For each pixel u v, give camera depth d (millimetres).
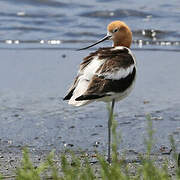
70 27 21109
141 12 22031
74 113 13492
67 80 15625
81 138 11992
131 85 10914
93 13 22203
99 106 13977
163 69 16453
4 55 18125
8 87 15250
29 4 23516
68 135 12164
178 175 7703
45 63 17219
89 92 10164
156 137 11898
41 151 11234
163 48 18891
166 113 13281
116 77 10523
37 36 20234
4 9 22859
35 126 12695
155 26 20688
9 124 12836
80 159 10633
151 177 7527
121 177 7379
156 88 14961
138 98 14352
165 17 21531
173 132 12141
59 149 11359
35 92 14852
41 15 22234
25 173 7609
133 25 20969
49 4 23266
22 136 12117
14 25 21234
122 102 14133
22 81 15664
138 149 11273
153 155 10867
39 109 13742
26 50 18688
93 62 10586
